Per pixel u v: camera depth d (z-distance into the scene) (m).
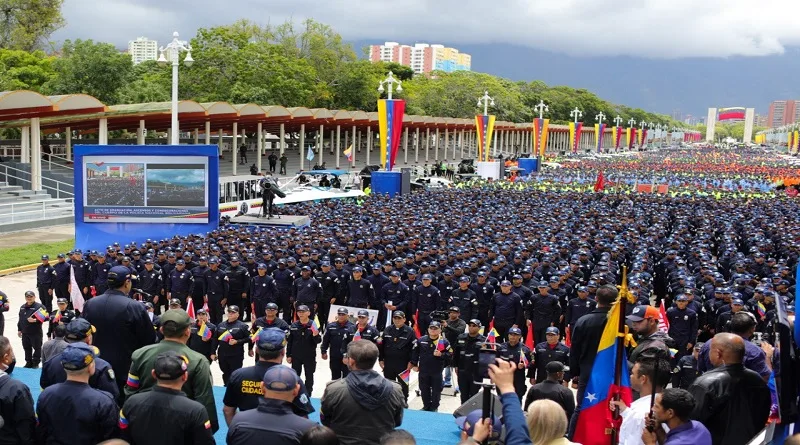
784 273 19.22
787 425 6.15
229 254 20.73
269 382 6.03
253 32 86.75
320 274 18.91
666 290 21.91
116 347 8.09
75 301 19.56
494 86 124.00
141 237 27.77
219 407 10.80
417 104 106.62
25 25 68.75
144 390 6.89
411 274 17.89
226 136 87.94
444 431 10.19
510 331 11.73
